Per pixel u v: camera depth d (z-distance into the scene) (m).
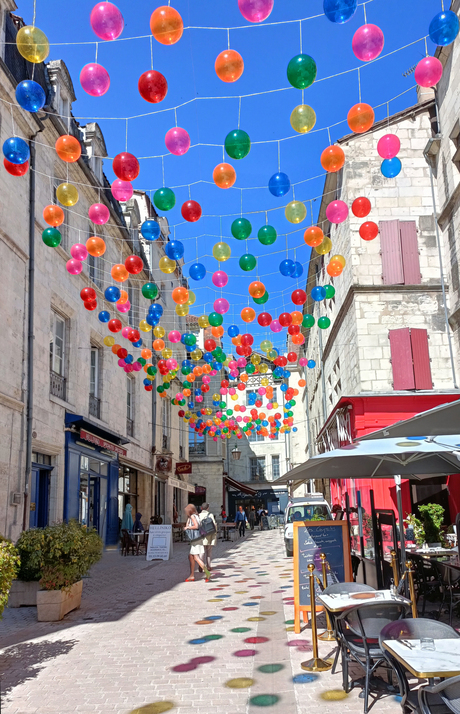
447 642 3.63
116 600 9.50
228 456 45.06
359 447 6.17
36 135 13.43
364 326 16.17
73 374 15.49
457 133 14.58
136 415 22.50
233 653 6.05
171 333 13.20
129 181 7.12
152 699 4.76
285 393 19.94
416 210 16.61
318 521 7.20
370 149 16.97
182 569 13.80
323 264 22.31
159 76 5.47
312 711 4.42
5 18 12.05
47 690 5.04
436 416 4.88
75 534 8.18
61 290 14.85
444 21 5.14
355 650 4.61
